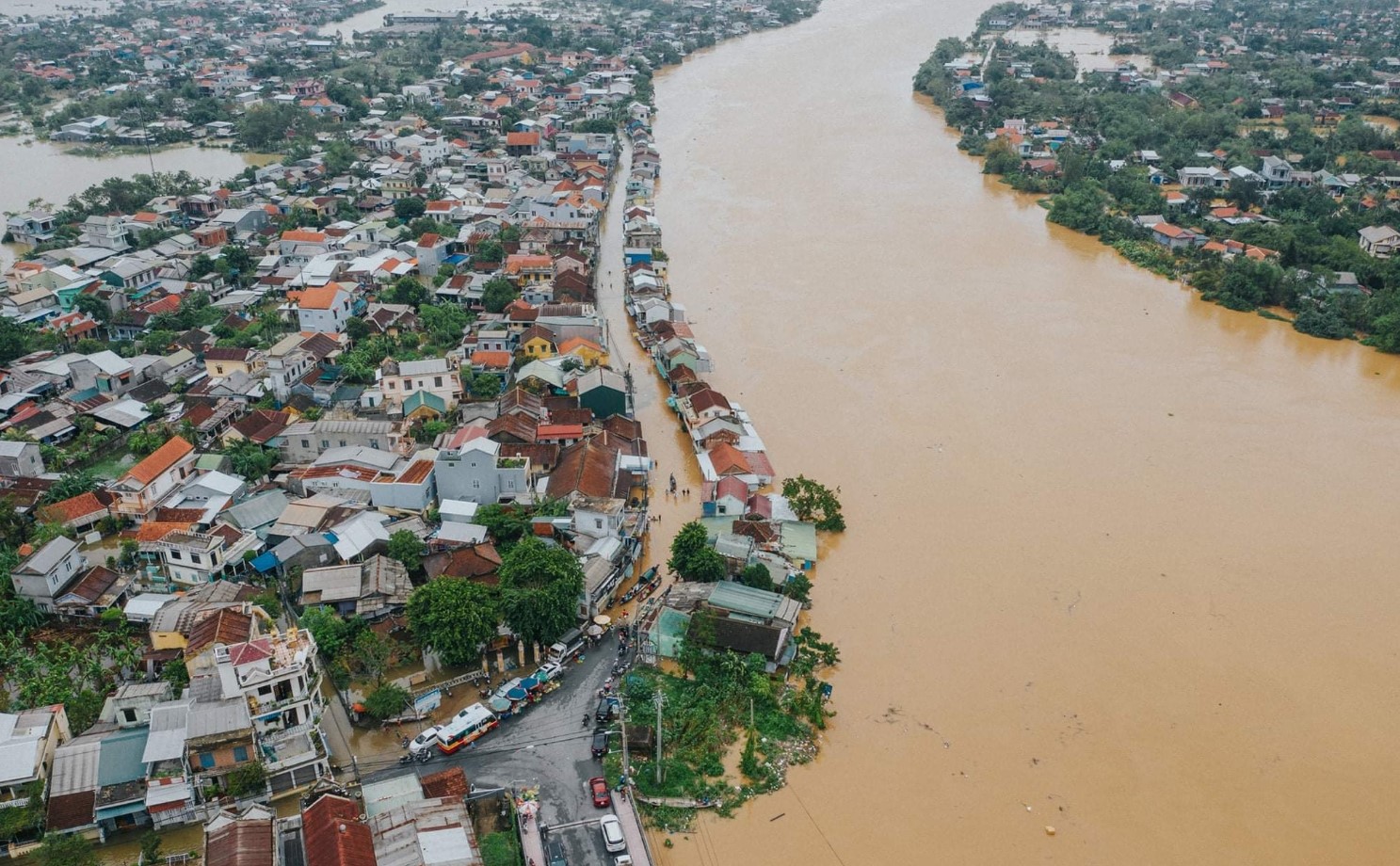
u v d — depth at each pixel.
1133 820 60.06
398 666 70.50
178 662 66.44
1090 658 73.81
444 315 129.00
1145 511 92.38
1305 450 103.81
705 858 55.91
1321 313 134.12
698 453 98.88
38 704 64.00
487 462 87.69
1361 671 73.00
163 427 101.69
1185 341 130.25
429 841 51.47
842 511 91.19
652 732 63.38
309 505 84.69
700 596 75.06
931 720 67.38
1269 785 62.91
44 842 54.22
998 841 58.16
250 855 49.53
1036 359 123.62
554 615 70.00
